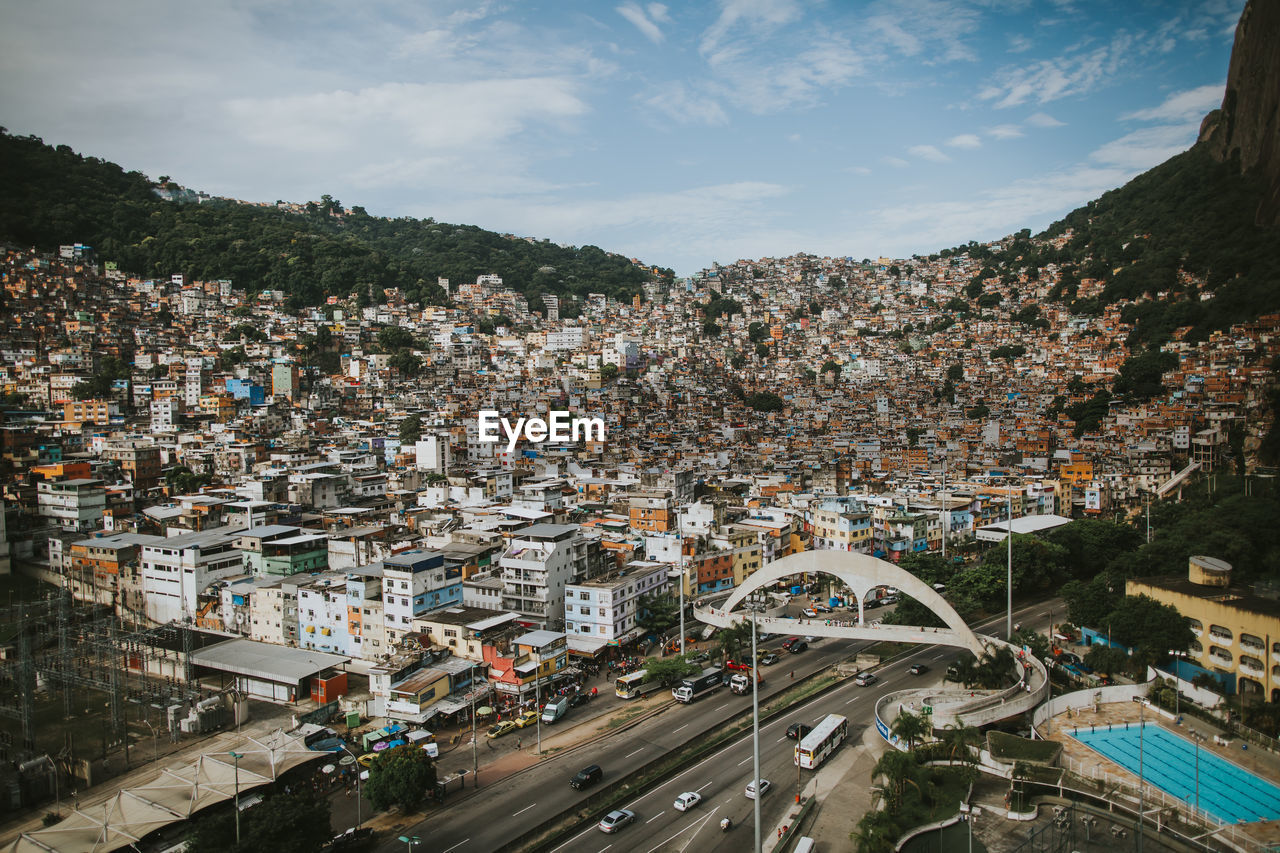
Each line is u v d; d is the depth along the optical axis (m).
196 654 119.56
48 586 154.62
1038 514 198.38
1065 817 76.88
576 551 137.12
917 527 169.12
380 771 81.25
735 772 90.25
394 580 121.19
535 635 116.69
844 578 118.75
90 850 71.94
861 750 94.81
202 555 139.75
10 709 106.12
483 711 104.00
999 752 84.81
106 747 100.94
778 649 130.00
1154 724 95.88
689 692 108.75
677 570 143.88
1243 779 82.44
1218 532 131.25
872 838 70.69
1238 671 103.75
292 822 70.50
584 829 78.81
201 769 85.56
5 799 87.31
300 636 129.62
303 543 146.38
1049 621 141.25
